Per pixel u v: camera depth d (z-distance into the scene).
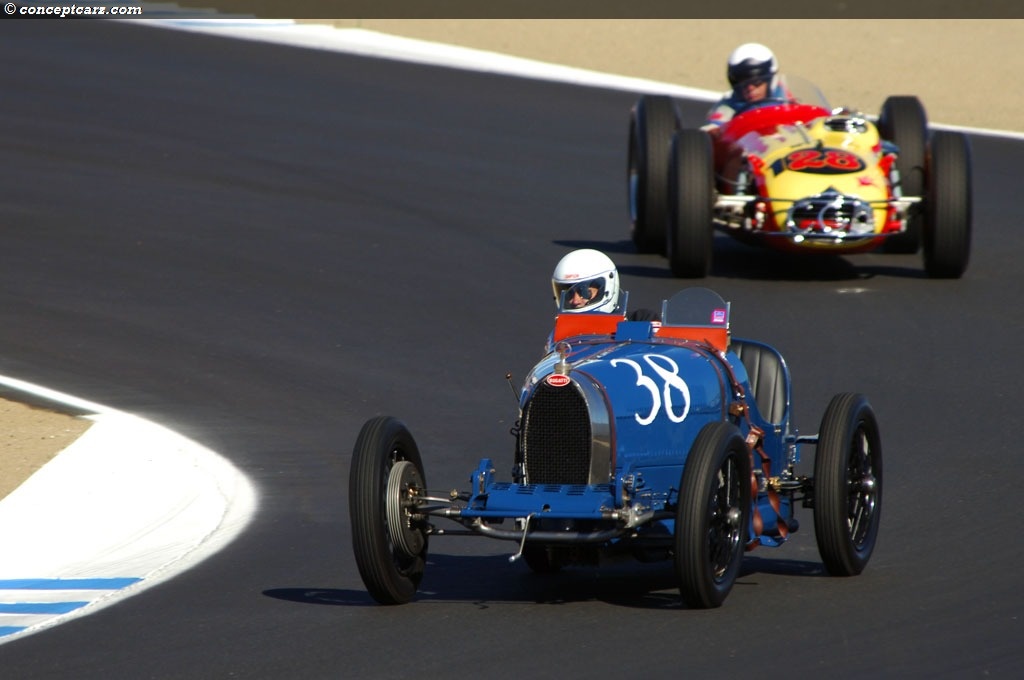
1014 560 31.23
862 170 56.56
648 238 63.28
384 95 97.19
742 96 62.47
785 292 57.19
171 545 34.59
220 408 46.50
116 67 105.00
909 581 30.05
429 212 71.50
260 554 33.62
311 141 85.75
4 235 68.50
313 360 51.25
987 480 37.69
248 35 116.06
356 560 28.41
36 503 37.75
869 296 56.47
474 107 93.81
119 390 48.47
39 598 30.97
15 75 102.31
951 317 53.66
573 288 33.00
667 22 129.38
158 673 26.06
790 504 32.44
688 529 27.09
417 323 55.16
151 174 79.44
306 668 25.89
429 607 29.16
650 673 24.92
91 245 66.94
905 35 124.12
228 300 58.75
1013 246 63.84
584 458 28.41
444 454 41.56
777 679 24.53
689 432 29.62
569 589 30.44
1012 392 45.56
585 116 91.62
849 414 30.17
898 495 36.75
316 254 64.88
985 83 104.69
